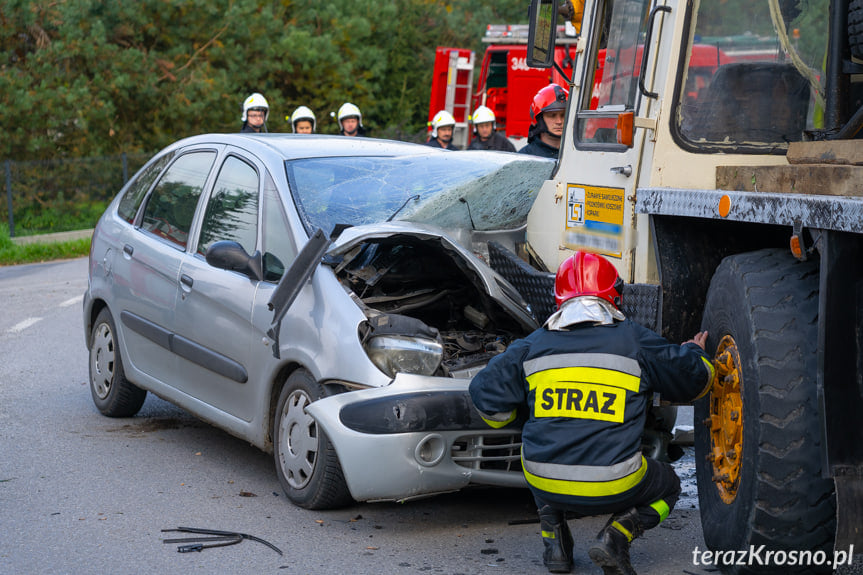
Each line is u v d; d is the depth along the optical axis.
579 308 3.96
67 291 13.85
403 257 5.64
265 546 4.58
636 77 4.89
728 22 4.63
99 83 25.17
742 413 3.89
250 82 30.86
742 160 4.66
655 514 4.02
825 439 3.55
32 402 7.49
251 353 5.31
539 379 3.96
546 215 5.64
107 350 6.98
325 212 5.45
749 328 3.83
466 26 43.59
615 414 3.87
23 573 4.25
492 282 5.27
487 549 4.55
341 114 13.38
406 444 4.48
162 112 27.41
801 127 4.74
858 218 3.23
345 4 35.94
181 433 6.64
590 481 3.84
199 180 6.31
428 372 4.75
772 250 4.12
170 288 6.07
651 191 4.49
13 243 20.02
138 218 6.80
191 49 29.39
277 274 5.26
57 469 5.79
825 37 4.72
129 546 4.57
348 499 4.96
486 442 4.74
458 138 22.66
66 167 22.41
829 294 3.49
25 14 23.59
